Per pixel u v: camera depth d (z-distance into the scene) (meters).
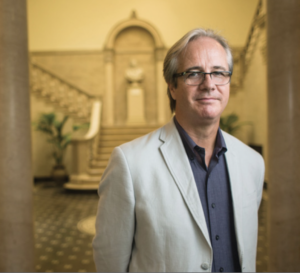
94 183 8.23
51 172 10.13
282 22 2.41
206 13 11.88
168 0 12.06
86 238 4.76
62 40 12.13
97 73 12.16
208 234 1.21
